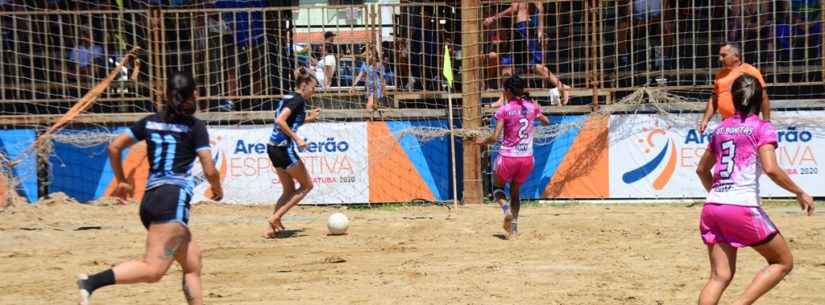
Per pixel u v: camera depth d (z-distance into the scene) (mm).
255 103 16500
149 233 6371
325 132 15695
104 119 15602
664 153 15414
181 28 16688
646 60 15797
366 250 11227
